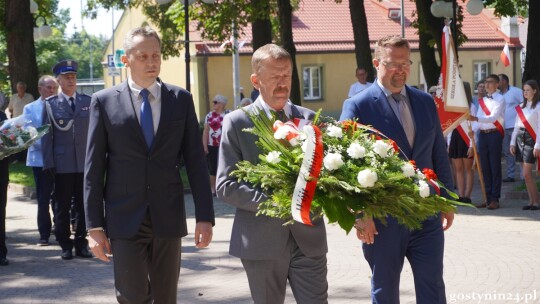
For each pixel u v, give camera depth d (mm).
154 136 5414
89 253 10414
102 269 9664
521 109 13484
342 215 4535
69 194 10203
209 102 43906
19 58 25906
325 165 4516
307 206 4449
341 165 4531
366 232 5289
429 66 25359
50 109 10109
